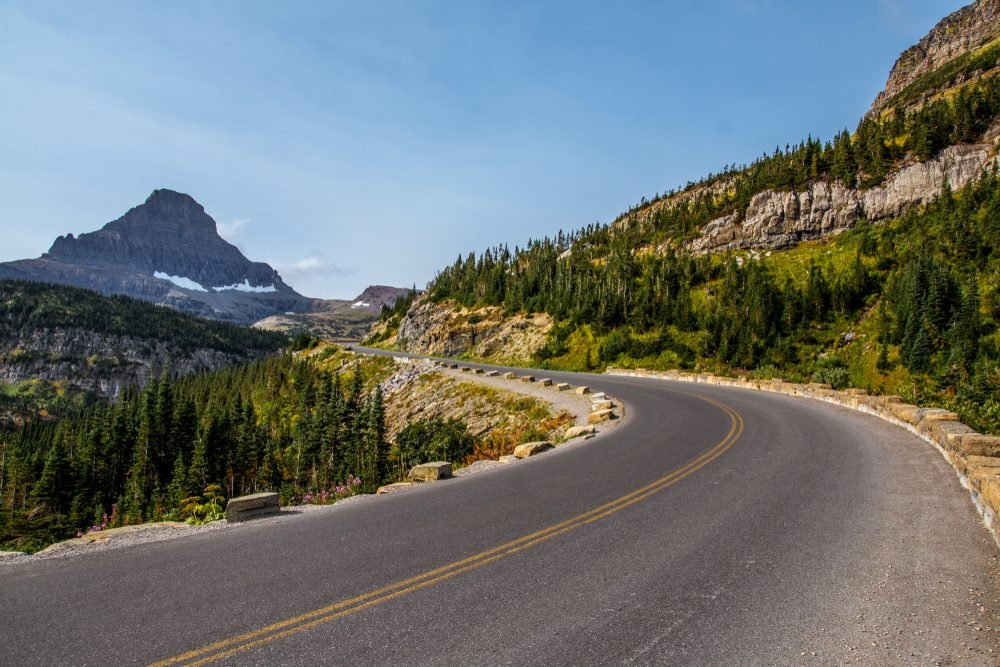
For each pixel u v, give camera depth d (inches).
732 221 4131.4
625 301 2999.5
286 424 2672.2
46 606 188.4
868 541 235.1
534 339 3216.0
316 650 152.1
